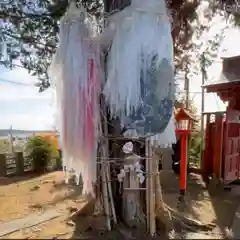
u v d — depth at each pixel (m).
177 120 4.96
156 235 3.49
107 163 3.60
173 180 6.82
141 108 3.23
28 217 4.29
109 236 3.42
